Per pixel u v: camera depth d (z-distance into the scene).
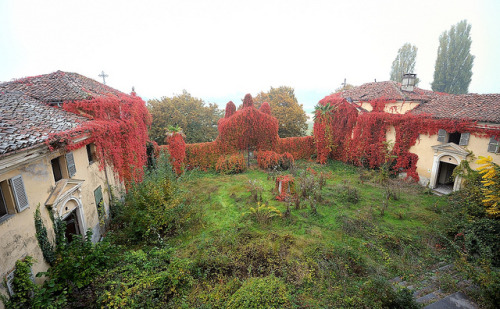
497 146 13.30
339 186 17.00
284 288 7.27
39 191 6.92
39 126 7.82
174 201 11.37
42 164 7.15
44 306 5.86
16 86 11.59
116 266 8.05
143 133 18.34
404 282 7.94
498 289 6.12
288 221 12.15
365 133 21.56
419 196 15.84
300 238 10.55
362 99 22.16
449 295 6.86
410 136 18.50
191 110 31.09
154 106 28.81
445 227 11.42
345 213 12.97
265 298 6.79
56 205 7.48
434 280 7.85
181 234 10.96
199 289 7.47
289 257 9.20
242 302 6.66
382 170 18.80
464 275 7.50
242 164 21.27
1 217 5.69
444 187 17.33
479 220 10.23
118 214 12.48
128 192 13.87
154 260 8.40
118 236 10.76
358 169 21.78
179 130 20.47
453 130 15.59
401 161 19.22
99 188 11.28
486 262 7.64
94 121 11.06
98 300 6.44
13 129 6.73
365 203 14.53
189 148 21.38
